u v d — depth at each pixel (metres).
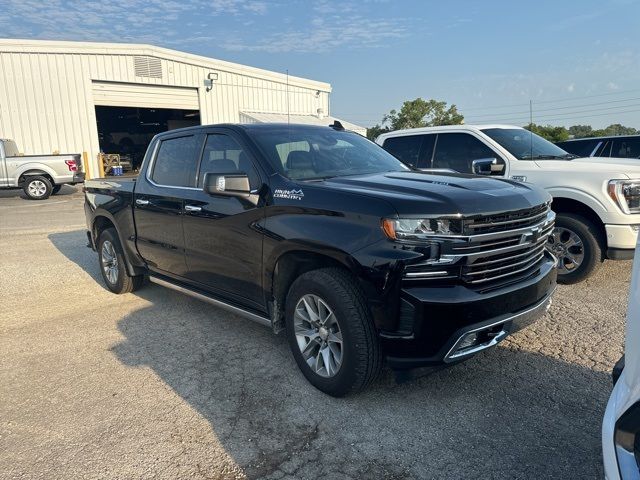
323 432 3.03
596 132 14.78
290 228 3.45
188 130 4.79
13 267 7.51
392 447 2.87
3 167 17.12
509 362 3.87
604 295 5.39
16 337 4.71
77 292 6.16
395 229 2.94
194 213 4.36
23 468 2.78
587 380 3.56
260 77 26.81
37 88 21.28
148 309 5.41
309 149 4.18
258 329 4.74
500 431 2.99
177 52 23.83
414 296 2.90
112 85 22.75
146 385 3.69
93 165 22.64
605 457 1.61
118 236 5.76
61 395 3.58
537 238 3.45
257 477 2.65
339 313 3.19
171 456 2.85
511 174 6.30
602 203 5.41
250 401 3.41
